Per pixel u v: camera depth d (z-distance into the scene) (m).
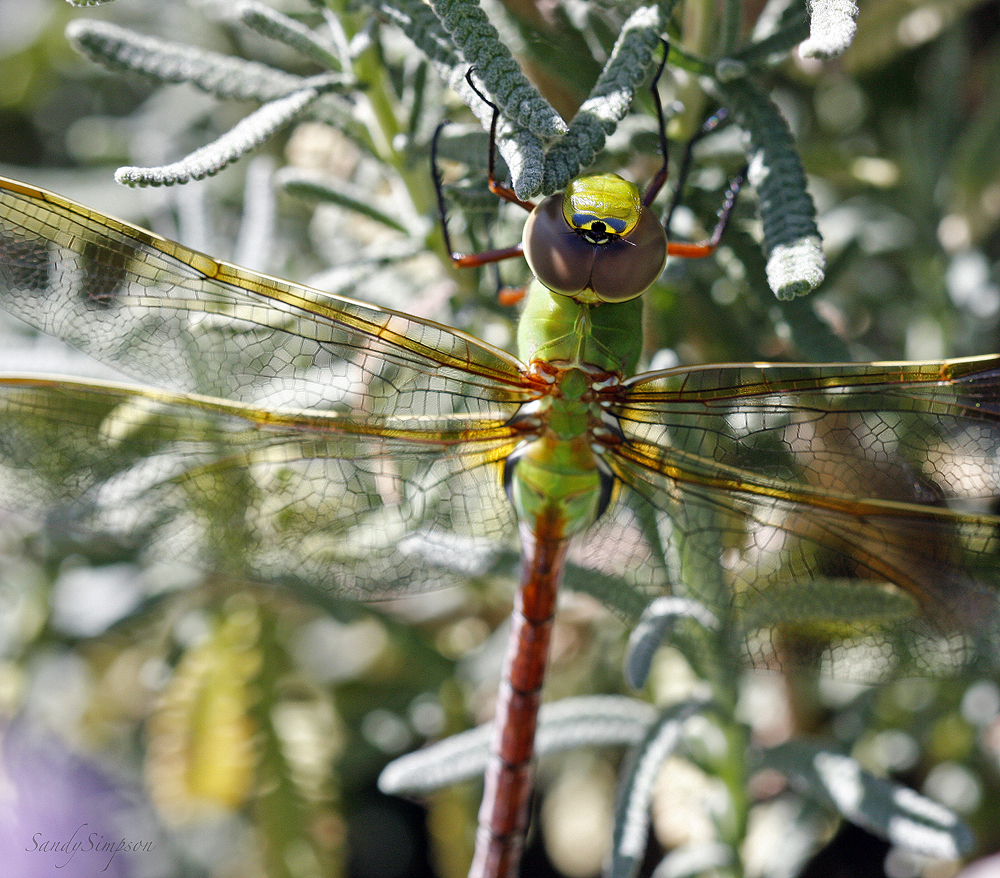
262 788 0.27
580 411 0.23
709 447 0.23
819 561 0.24
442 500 0.24
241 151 0.22
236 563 0.24
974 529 0.23
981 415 0.23
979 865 0.27
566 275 0.22
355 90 0.23
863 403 0.23
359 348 0.23
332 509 0.24
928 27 0.27
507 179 0.23
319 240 0.27
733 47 0.23
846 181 0.27
